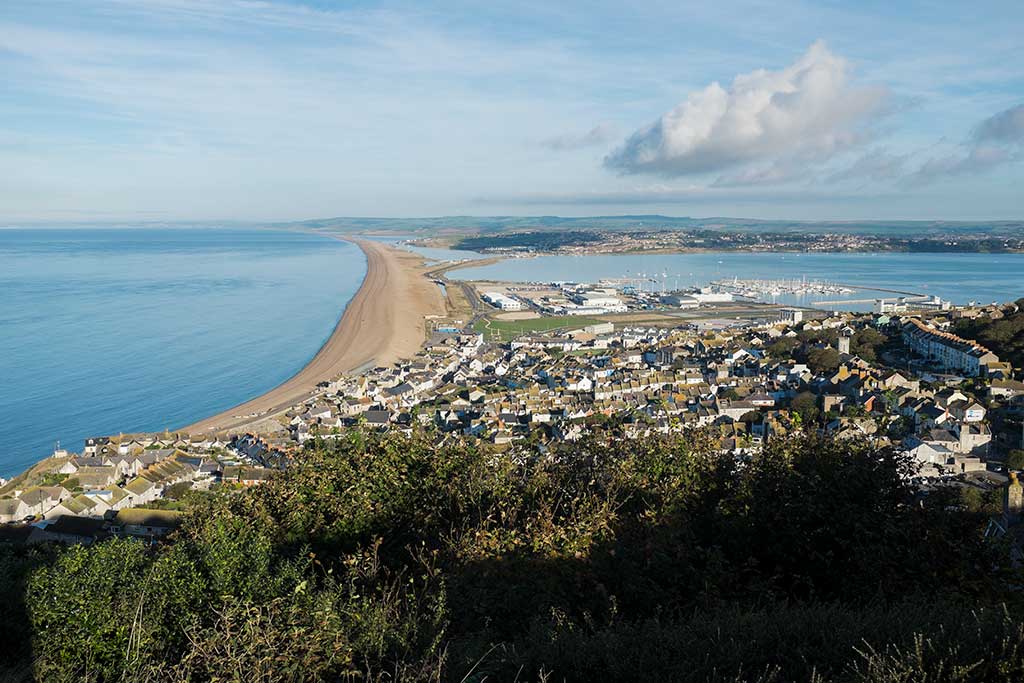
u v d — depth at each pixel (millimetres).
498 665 8867
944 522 12133
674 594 11414
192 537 13539
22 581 11375
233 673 8711
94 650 9570
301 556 12094
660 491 14172
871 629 8656
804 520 12602
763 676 7852
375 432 17906
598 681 8672
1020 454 50312
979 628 7922
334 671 9070
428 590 11398
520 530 12766
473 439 18234
